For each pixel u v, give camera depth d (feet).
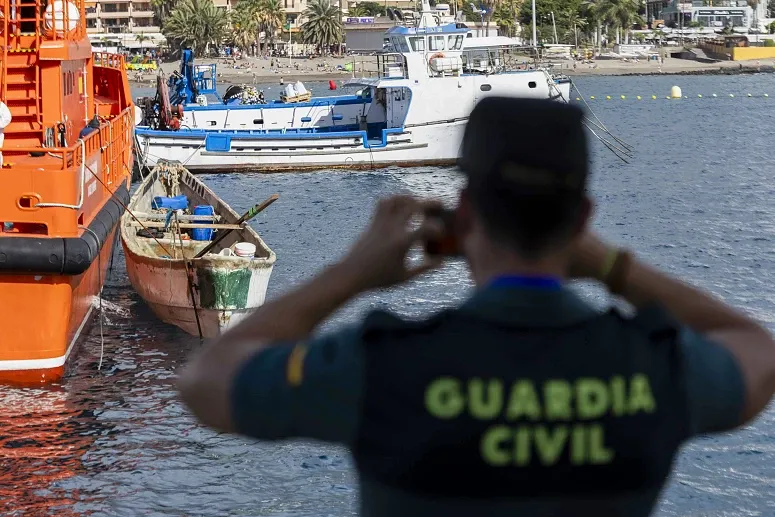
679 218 169.27
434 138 231.71
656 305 12.07
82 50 107.14
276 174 227.61
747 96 536.42
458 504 11.15
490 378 11.23
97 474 64.95
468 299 11.93
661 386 11.56
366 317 11.73
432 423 11.09
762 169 235.81
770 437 70.54
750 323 12.75
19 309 78.54
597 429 11.25
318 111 240.53
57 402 77.25
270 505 60.90
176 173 143.74
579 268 13.29
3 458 67.10
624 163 247.50
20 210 77.51
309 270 130.41
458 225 12.37
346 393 11.25
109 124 110.22
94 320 100.01
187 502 61.31
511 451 11.11
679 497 62.18
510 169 11.57
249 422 11.41
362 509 11.62
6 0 93.56
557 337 11.48
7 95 96.53
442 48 231.50
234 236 113.39
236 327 12.14
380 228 12.67
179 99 249.14
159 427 72.90
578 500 11.27
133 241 105.19
